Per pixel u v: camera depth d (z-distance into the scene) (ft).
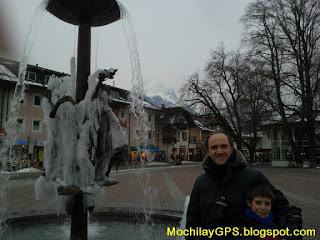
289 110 125.29
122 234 22.52
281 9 117.50
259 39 121.29
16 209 30.32
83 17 19.69
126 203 34.42
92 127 17.56
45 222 25.39
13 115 21.04
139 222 26.05
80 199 17.87
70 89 18.90
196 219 9.94
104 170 18.24
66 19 20.53
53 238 21.45
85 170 17.22
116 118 18.49
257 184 9.41
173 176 81.30
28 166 107.34
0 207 30.83
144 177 78.13
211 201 9.43
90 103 17.71
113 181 18.29
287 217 9.02
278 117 138.82
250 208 9.25
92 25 21.30
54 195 18.12
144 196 41.60
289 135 132.36
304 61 117.29
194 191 10.07
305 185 55.98
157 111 212.43
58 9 19.77
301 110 122.01
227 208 9.27
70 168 17.35
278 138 166.09
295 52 117.70
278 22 119.03
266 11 119.03
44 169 18.04
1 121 115.75
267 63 120.78
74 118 17.61
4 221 23.79
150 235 22.17
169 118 213.87
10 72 123.75
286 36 119.55
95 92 17.76
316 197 40.37
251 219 9.12
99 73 17.67
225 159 9.59
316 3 114.32
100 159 18.06
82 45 19.25
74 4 19.16
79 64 18.98
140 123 23.08
